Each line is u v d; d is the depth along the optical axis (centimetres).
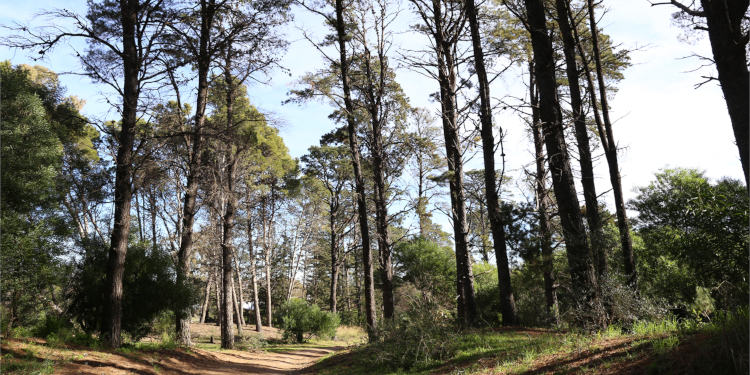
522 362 781
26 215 1496
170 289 1501
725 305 603
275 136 3634
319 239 4706
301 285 6128
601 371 574
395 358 1141
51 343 1059
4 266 1298
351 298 6134
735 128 620
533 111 1944
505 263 1417
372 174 2438
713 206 873
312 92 1930
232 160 2538
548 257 1150
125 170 1405
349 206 3534
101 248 1490
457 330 1261
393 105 2092
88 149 2692
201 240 2984
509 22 1811
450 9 1717
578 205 1072
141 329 1507
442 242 3033
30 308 1423
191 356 1543
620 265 1355
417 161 2480
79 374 906
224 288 2412
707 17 667
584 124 1421
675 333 655
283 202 4069
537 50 1169
